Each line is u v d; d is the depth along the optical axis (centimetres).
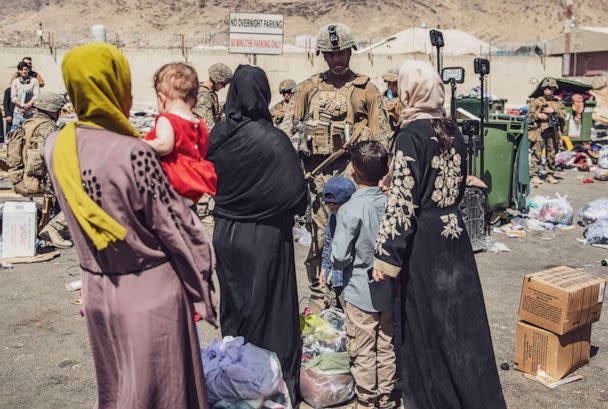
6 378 423
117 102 256
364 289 356
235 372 343
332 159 488
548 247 750
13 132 743
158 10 10406
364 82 497
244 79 353
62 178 250
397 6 10138
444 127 331
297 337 378
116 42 3180
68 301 568
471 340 336
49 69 2355
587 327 431
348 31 486
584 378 421
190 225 260
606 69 2822
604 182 1199
